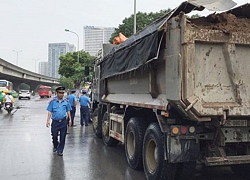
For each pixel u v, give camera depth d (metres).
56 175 6.61
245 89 5.15
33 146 9.93
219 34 5.05
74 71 45.66
